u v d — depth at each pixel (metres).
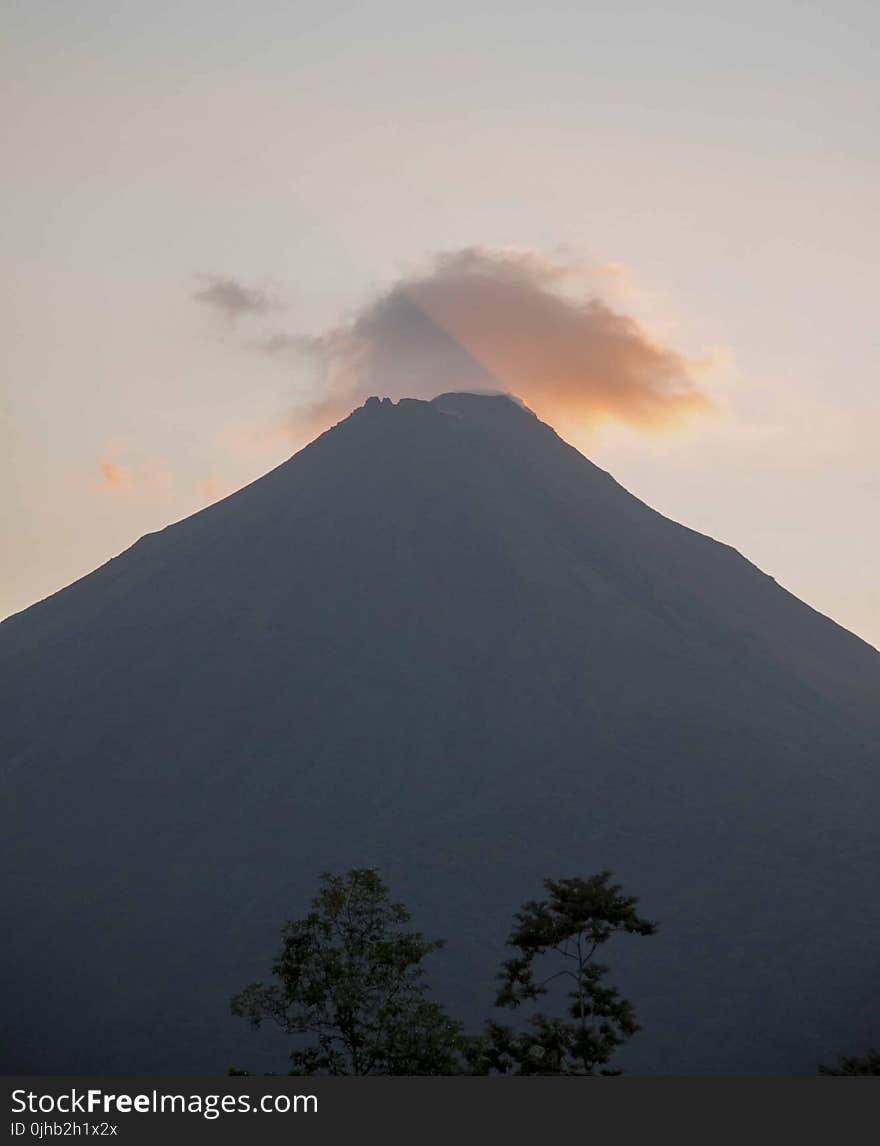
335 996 181.62
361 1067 182.25
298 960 183.38
